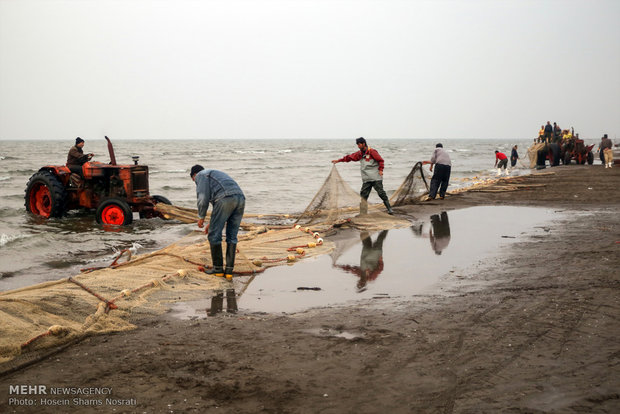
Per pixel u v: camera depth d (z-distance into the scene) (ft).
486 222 33.14
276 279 19.25
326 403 9.22
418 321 13.70
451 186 76.48
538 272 18.81
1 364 11.10
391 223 33.06
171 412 9.00
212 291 17.65
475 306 14.89
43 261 25.14
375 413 8.80
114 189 38.63
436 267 20.54
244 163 164.76
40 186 41.16
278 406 9.15
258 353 11.68
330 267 21.16
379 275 19.47
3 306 13.84
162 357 11.56
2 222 38.22
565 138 107.04
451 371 10.43
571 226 30.14
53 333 12.34
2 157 195.83
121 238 32.24
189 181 93.04
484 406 8.89
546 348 11.50
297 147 439.63
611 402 8.94
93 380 10.40
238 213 19.77
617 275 17.80
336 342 12.28
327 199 36.04
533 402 8.99
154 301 16.10
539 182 64.95
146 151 298.15
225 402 9.35
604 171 80.18
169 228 36.60
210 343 12.42
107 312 14.52
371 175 36.11
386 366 10.78
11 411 9.08
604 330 12.54
